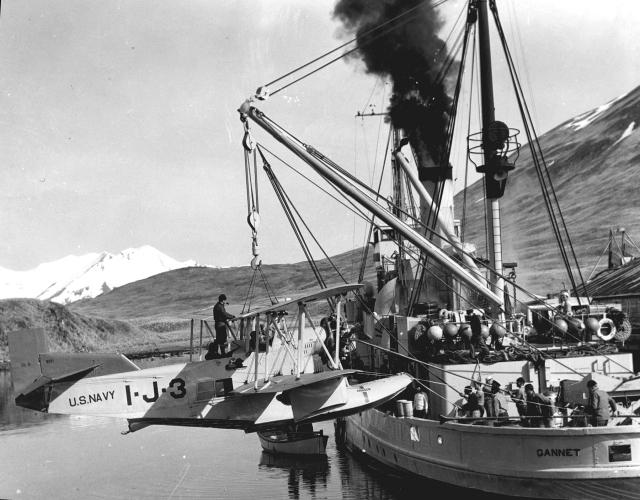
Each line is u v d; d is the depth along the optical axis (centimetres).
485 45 2619
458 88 2725
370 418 2731
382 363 2808
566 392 2069
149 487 2825
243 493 2583
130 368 2647
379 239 3519
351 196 2394
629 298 3769
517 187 17012
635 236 11825
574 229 13312
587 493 1792
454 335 2214
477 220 15175
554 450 1811
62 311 13638
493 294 2352
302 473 2836
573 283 2552
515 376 2147
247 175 2438
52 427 4756
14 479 3105
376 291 3381
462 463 2002
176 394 2586
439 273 2861
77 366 2653
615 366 2156
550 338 2355
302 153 2405
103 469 3247
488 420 1952
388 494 2386
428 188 3053
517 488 1873
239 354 2627
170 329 15488
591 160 16775
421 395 2316
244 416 2542
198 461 3303
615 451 1772
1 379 8619
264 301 17388
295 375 2333
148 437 4216
